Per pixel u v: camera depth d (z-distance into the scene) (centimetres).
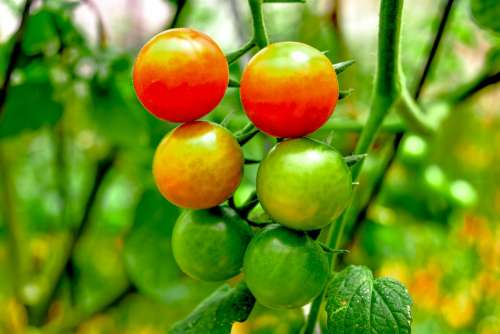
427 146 67
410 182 67
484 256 90
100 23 52
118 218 74
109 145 61
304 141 32
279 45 31
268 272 32
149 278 58
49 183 74
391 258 74
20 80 51
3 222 66
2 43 51
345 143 59
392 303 32
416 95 49
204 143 32
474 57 69
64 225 66
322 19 66
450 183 69
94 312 66
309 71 31
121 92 52
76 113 60
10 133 50
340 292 33
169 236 57
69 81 52
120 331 74
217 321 35
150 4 68
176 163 32
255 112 31
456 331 95
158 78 31
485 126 80
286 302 33
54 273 67
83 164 70
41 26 50
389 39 36
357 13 77
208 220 34
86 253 72
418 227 77
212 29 71
